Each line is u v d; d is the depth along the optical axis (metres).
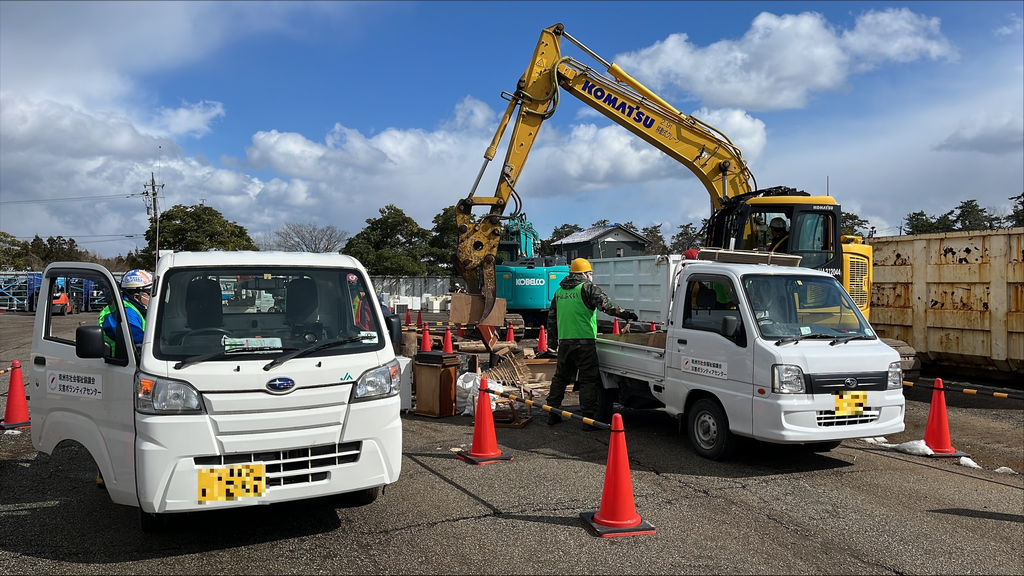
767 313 6.69
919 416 9.64
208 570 4.29
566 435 8.05
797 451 7.43
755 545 4.77
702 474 6.49
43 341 5.39
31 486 6.06
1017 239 10.98
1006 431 8.76
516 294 17.48
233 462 4.33
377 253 41.97
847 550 4.71
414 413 9.21
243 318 4.97
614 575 4.26
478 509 5.43
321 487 4.50
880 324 13.33
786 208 11.41
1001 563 4.55
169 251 5.30
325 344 4.79
